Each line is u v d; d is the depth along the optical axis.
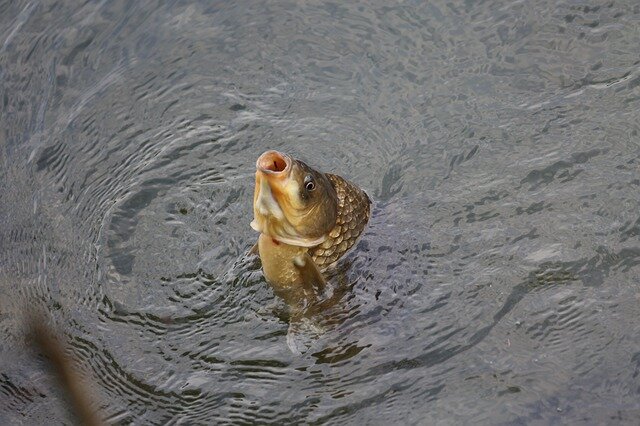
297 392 6.48
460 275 7.07
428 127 8.62
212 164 8.59
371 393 6.39
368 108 8.95
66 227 8.23
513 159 8.07
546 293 6.87
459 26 9.57
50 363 7.04
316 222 6.57
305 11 10.05
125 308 7.33
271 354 6.77
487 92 8.83
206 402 6.53
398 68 9.30
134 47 9.87
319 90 9.23
